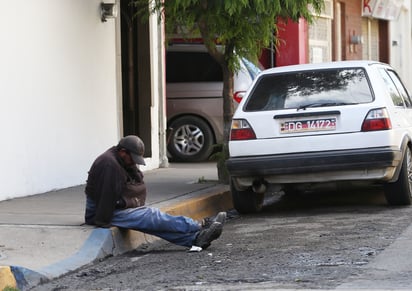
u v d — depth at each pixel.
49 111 24.05
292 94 21.50
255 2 23.44
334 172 20.89
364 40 56.06
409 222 19.42
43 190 23.77
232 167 21.30
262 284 13.93
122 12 30.84
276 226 20.02
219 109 34.78
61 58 24.73
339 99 21.11
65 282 15.20
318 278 14.20
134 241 18.25
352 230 18.72
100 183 17.50
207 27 25.28
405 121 22.22
